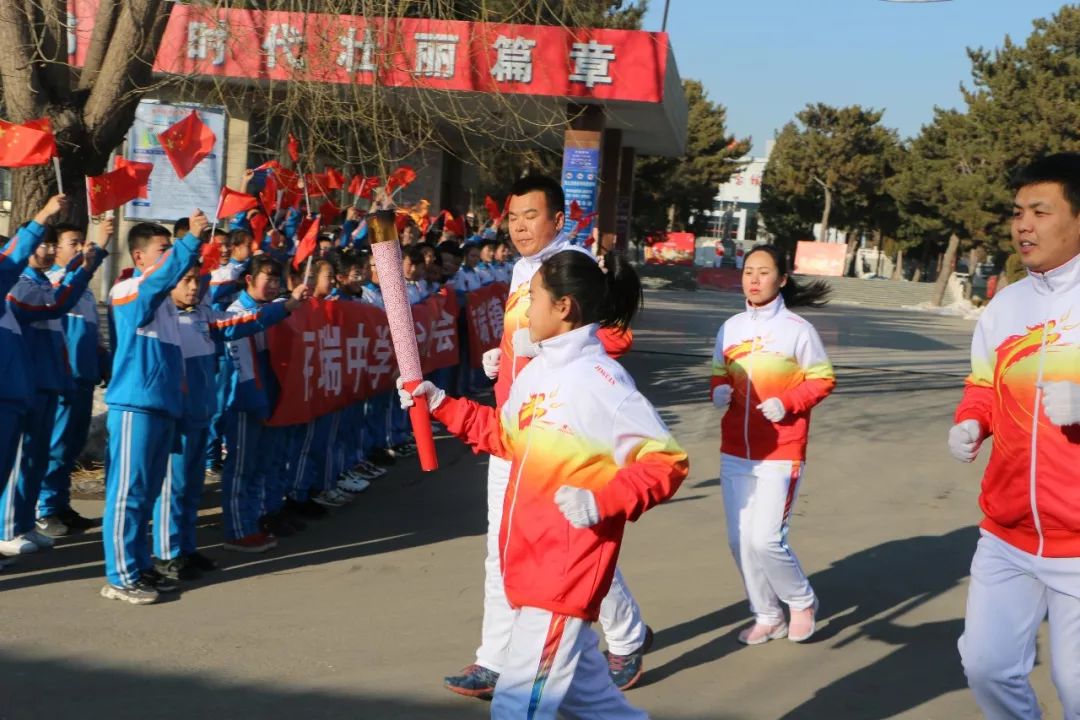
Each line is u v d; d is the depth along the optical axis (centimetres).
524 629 315
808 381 499
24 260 538
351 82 899
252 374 623
